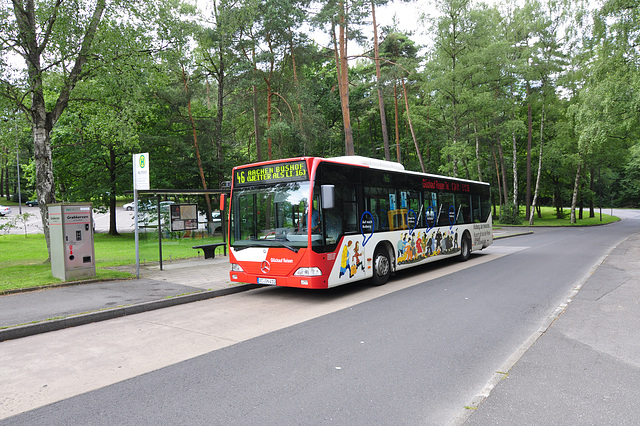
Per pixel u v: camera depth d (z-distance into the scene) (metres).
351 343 5.86
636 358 4.96
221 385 4.43
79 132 25.77
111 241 26.25
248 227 9.62
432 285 10.56
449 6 30.80
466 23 31.16
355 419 3.61
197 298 9.19
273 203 9.27
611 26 22.03
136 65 14.92
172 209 15.62
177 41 16.06
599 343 5.52
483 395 3.97
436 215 13.66
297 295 9.64
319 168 9.00
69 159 28.94
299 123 24.56
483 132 36.00
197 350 5.68
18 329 6.51
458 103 32.22
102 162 29.42
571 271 12.20
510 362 4.86
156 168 28.75
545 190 53.12
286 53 25.73
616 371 4.56
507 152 51.78
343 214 9.55
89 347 5.91
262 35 24.00
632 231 30.97
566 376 4.43
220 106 28.83
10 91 13.31
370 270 10.29
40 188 13.84
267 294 9.83
